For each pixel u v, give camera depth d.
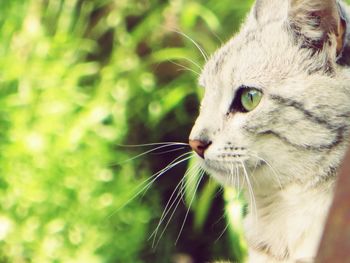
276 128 4.29
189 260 8.20
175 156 8.39
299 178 4.33
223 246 8.07
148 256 8.16
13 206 7.65
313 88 4.22
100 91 8.24
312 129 4.22
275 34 4.46
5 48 8.55
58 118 7.97
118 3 8.86
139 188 7.89
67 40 8.62
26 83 8.20
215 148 4.41
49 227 7.59
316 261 2.11
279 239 4.50
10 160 7.75
